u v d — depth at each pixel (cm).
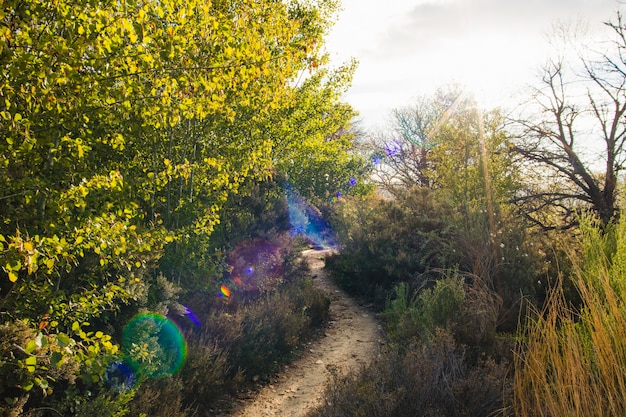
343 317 963
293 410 542
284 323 739
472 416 365
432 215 1090
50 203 371
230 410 546
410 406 371
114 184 382
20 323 311
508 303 711
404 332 631
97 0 329
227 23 472
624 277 360
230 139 784
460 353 480
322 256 1830
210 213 675
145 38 355
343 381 414
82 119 400
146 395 438
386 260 1066
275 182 1142
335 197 2241
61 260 358
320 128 1422
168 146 700
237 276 827
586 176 1447
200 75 418
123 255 418
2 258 263
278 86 615
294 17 912
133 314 482
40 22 346
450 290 636
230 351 625
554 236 1052
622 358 272
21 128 340
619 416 257
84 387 426
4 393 366
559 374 283
